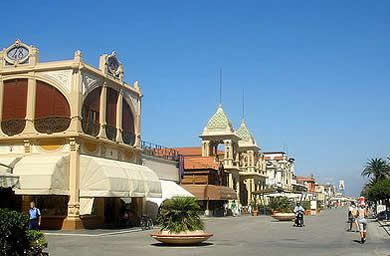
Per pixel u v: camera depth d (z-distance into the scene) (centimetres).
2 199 3406
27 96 3538
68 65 3462
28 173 3206
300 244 2461
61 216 3338
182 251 2069
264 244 2448
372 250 2161
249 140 10194
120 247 2228
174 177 5391
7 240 1188
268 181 12300
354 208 3703
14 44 3612
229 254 1958
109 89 3875
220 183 7450
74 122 3403
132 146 4175
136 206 4200
